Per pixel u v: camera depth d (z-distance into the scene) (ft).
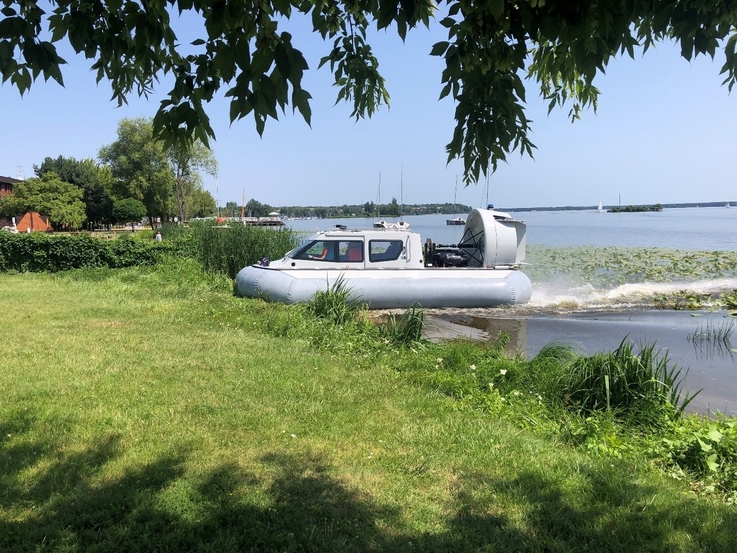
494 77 8.61
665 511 11.02
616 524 10.56
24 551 9.27
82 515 10.27
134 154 165.07
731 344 28.35
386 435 14.67
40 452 12.86
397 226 40.88
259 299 34.96
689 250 76.07
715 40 7.70
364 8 9.23
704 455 13.58
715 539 10.09
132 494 11.07
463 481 12.20
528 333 30.91
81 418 15.01
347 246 36.68
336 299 30.63
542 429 15.81
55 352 22.20
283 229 54.34
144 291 39.45
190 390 17.72
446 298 35.86
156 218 202.49
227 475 12.03
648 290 44.52
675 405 17.28
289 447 13.66
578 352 24.91
